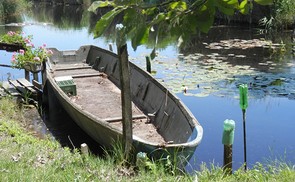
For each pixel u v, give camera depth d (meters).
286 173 4.39
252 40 15.53
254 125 7.56
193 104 8.77
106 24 1.57
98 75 10.12
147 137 6.54
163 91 7.13
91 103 8.26
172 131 6.31
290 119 7.79
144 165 4.73
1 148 5.43
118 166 4.95
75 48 16.38
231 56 13.02
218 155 6.34
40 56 9.29
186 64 11.99
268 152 6.38
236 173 4.50
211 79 10.34
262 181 4.24
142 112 7.59
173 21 1.65
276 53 13.34
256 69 11.29
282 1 17.38
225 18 19.95
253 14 19.05
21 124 7.81
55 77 9.61
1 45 10.17
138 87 8.19
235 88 9.65
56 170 4.50
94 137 6.64
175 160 4.87
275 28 17.50
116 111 7.79
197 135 5.24
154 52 1.68
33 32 20.77
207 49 14.24
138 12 1.62
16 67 9.62
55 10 31.61
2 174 4.14
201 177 4.46
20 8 28.02
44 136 7.36
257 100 8.87
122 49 5.01
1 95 9.02
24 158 4.95
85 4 31.92
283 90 9.44
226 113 8.23
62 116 8.33
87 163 4.85
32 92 9.09
